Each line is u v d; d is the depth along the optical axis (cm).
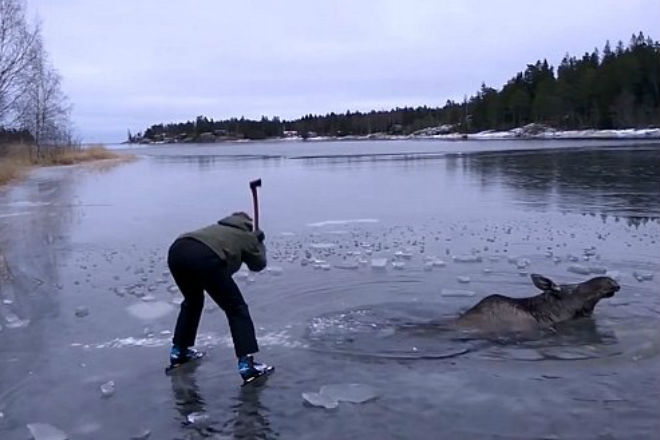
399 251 1025
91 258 1047
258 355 561
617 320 633
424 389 481
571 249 1002
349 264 928
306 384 497
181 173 3409
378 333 612
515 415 434
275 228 1312
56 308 735
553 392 470
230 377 516
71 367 546
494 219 1359
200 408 459
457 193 1941
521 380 494
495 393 471
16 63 3375
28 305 751
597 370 511
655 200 1616
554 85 11031
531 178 2383
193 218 1523
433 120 15762
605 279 646
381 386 489
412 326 629
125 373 531
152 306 729
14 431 434
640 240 1065
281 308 703
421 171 2969
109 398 482
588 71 10062
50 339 621
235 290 519
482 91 13550
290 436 412
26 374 532
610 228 1198
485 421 426
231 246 525
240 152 7319
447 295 742
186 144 17112
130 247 1146
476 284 792
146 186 2555
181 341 545
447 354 554
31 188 2591
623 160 3253
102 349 591
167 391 491
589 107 9994
